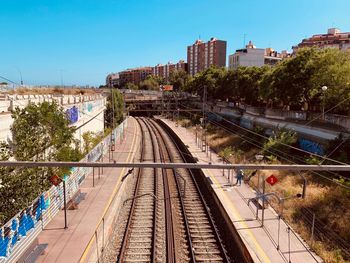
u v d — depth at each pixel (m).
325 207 18.12
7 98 22.70
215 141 42.78
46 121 17.73
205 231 17.20
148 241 15.73
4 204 14.72
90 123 37.81
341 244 14.52
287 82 34.06
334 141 24.70
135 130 58.47
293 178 23.92
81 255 13.12
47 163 9.98
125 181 24.53
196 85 74.81
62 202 18.08
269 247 14.15
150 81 124.75
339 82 28.70
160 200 22.02
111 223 16.73
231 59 109.69
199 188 25.25
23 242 13.55
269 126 39.66
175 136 51.72
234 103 59.81
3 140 16.33
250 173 25.50
